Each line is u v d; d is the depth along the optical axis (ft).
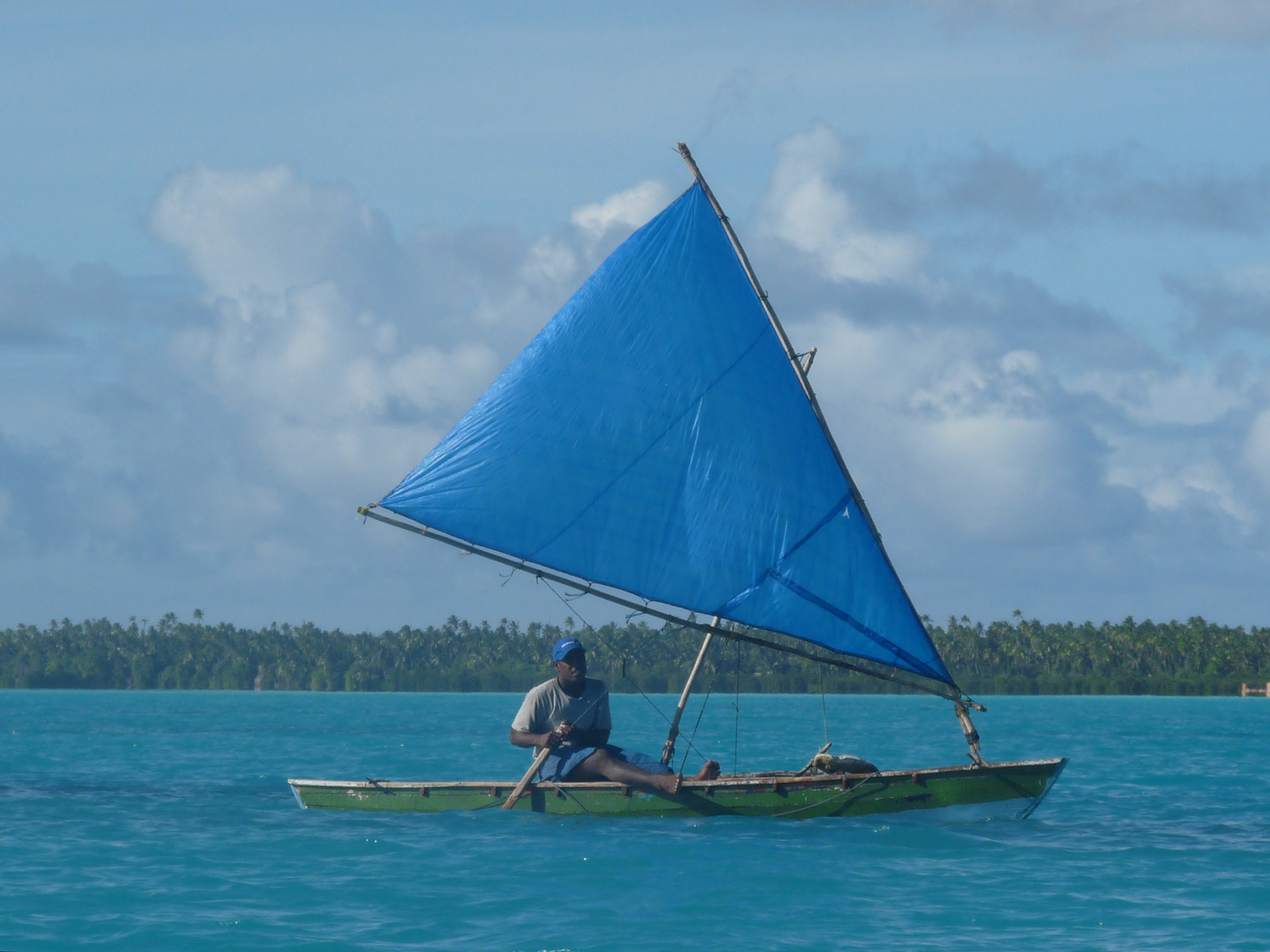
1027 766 241.14
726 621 260.01
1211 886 182.50
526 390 269.23
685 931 154.20
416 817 241.55
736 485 259.60
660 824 229.04
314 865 193.47
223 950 144.36
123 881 180.96
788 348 257.34
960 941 150.20
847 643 253.65
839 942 149.28
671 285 266.36
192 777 374.63
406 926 155.53
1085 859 203.62
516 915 161.68
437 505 265.54
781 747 588.50
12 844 213.87
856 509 252.83
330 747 582.76
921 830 228.63
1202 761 493.77
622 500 263.70
